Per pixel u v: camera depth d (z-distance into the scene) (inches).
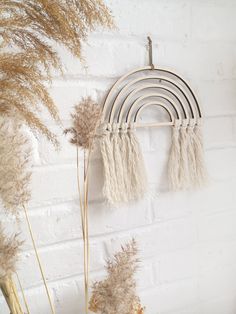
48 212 33.2
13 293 26.2
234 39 40.2
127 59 34.6
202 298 42.4
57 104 32.2
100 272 36.1
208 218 41.5
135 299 30.1
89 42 32.8
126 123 34.4
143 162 35.4
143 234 38.0
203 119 38.4
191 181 38.1
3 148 24.3
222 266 43.3
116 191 34.3
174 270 40.3
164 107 36.2
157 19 35.6
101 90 33.9
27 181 26.9
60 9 25.3
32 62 26.3
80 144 28.8
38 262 30.5
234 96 41.1
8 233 31.6
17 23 24.6
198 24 37.8
